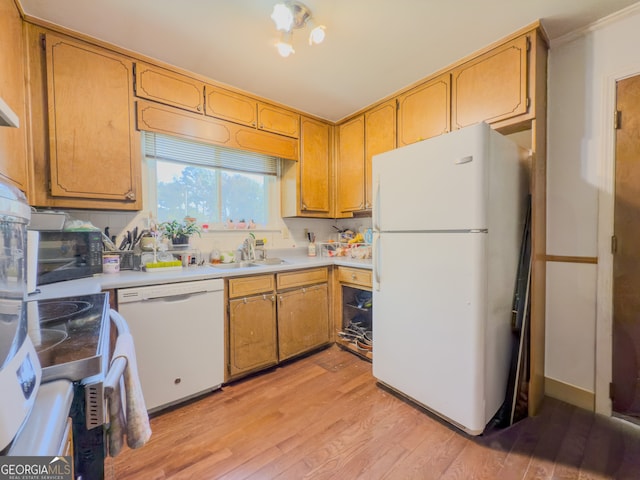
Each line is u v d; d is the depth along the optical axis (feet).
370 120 9.02
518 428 5.27
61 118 5.48
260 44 6.00
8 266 1.80
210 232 8.34
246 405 5.94
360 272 8.13
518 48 5.72
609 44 5.49
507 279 5.46
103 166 5.94
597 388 5.74
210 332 6.25
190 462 4.45
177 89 6.85
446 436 5.02
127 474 4.22
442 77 7.02
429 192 5.34
